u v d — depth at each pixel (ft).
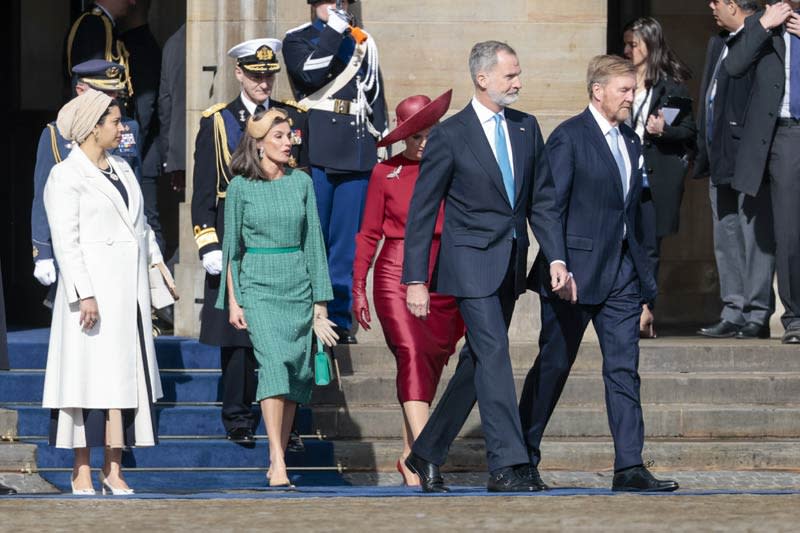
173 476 114.01
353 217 129.70
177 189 149.28
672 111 136.46
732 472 116.98
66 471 113.19
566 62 140.05
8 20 163.63
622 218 101.45
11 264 160.66
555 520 87.20
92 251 105.19
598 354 131.23
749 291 140.56
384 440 120.26
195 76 137.80
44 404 105.40
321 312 109.19
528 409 102.47
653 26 137.80
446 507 92.63
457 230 99.76
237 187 107.96
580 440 119.65
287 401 109.29
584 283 100.32
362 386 124.57
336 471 116.26
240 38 136.87
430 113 107.55
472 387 100.48
